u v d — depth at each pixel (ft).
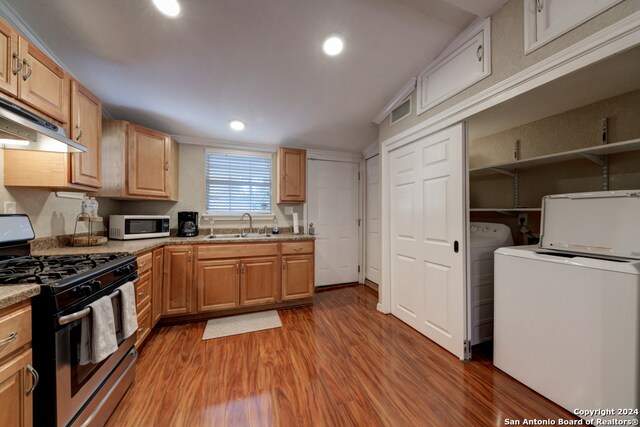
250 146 11.09
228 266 8.73
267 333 7.57
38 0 4.55
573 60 3.94
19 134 4.12
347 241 12.89
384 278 9.04
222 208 10.91
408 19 5.41
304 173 11.27
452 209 6.34
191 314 8.46
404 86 7.65
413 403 4.73
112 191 7.59
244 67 6.57
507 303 5.53
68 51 5.68
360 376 5.53
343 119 9.52
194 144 10.46
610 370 3.93
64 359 3.31
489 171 7.80
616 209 4.52
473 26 5.49
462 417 4.40
